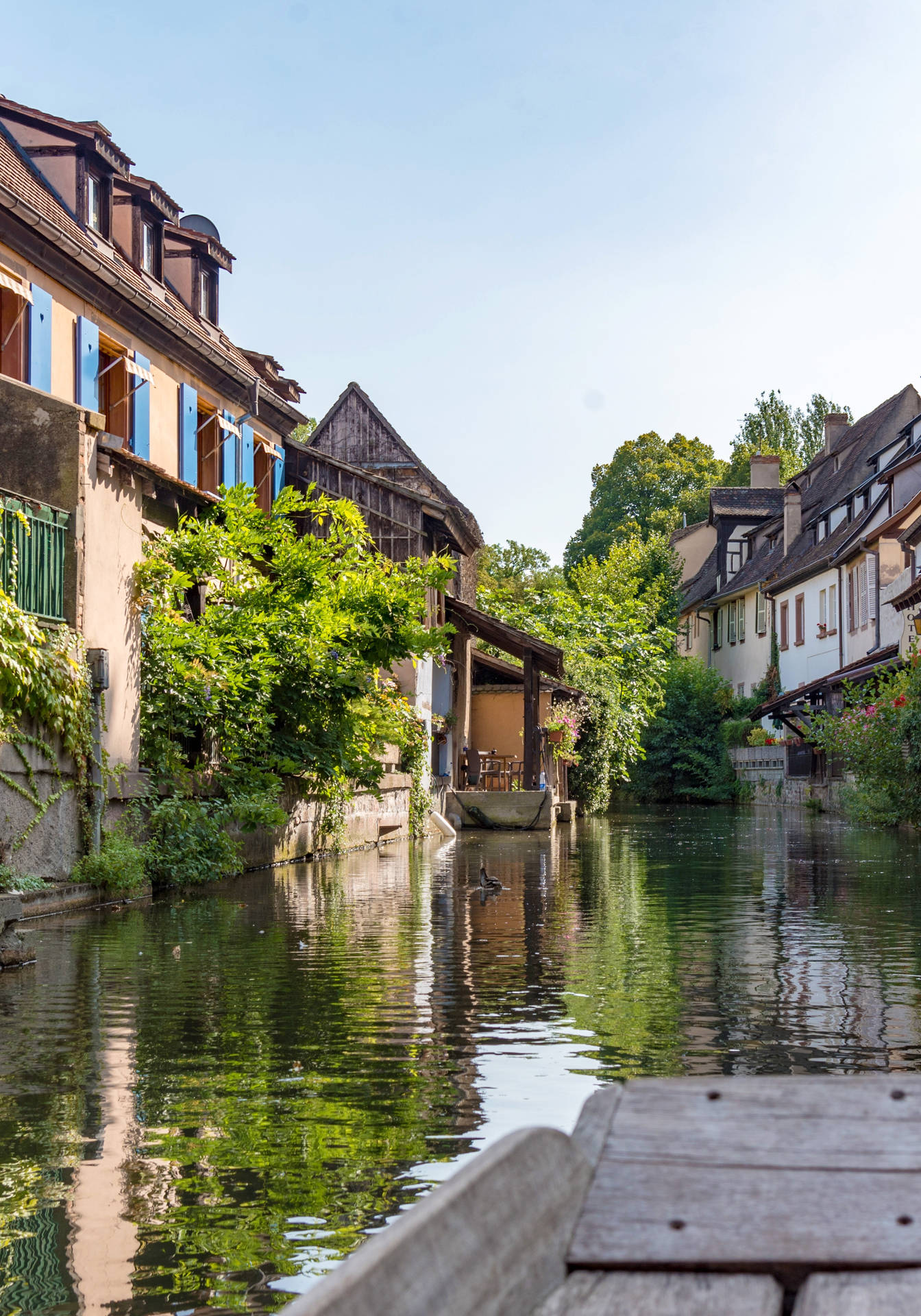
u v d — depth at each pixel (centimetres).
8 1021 692
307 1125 490
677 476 8506
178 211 2378
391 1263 125
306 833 2011
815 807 3728
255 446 2677
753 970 870
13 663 1119
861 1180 162
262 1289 339
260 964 890
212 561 1658
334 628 1784
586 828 3042
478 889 1469
